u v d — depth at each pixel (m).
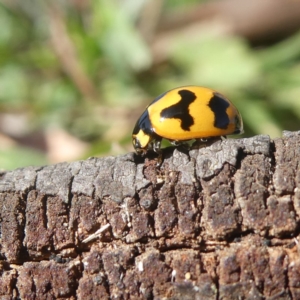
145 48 0.09
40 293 0.06
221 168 0.06
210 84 0.09
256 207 0.06
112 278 0.06
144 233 0.06
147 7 0.10
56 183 0.06
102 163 0.06
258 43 0.10
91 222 0.06
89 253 0.06
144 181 0.06
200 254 0.06
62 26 0.09
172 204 0.06
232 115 0.07
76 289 0.06
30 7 0.10
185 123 0.07
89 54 0.09
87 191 0.06
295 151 0.06
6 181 0.06
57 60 0.09
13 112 0.09
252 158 0.06
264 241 0.06
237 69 0.09
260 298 0.06
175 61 0.09
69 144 0.09
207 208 0.06
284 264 0.06
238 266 0.06
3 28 0.10
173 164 0.06
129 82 0.09
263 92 0.09
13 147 0.09
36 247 0.06
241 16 0.10
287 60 0.09
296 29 0.10
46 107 0.09
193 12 0.10
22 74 0.09
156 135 0.07
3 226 0.06
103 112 0.09
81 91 0.09
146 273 0.06
